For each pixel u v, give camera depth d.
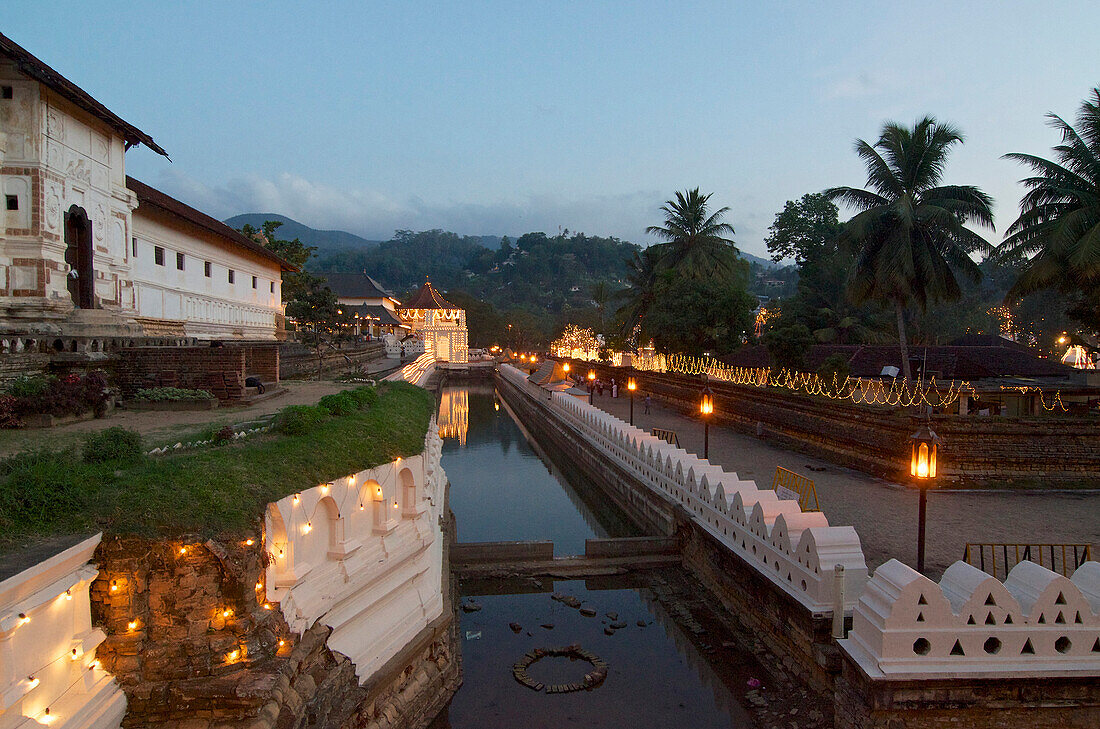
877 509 16.16
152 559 5.71
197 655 5.70
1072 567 12.11
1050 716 7.62
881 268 26.97
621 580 15.88
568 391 40.09
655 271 55.56
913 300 29.38
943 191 27.91
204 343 21.75
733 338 45.41
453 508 24.94
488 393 77.31
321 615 7.30
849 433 22.48
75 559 5.18
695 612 13.55
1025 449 18.86
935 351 31.28
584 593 15.31
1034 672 7.52
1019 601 8.05
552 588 15.61
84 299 18.48
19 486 5.59
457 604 14.20
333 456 8.18
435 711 9.66
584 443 29.91
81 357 13.16
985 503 16.64
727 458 24.25
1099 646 7.72
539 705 10.34
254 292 37.16
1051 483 18.34
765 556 11.97
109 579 5.63
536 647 12.38
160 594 5.73
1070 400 24.80
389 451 9.46
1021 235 24.39
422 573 10.45
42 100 16.31
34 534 5.27
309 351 35.91
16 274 16.00
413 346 90.06
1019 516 15.34
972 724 7.61
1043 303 50.00
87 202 18.42
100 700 5.33
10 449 8.54
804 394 27.17
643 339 53.53
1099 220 21.48
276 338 40.59
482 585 15.78
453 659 10.98
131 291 20.98
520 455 37.03
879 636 7.73
